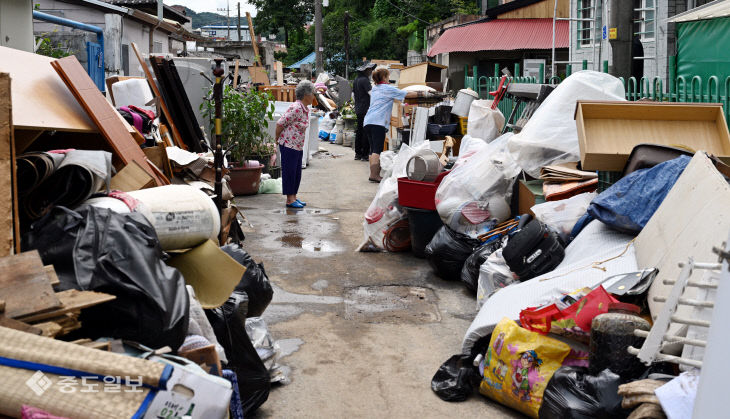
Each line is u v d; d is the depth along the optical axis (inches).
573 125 257.6
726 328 77.6
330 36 1966.0
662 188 184.7
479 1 1542.8
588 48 641.0
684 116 220.7
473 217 258.7
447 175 270.8
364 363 184.1
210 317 146.6
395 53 1829.5
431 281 258.2
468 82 664.4
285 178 392.8
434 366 182.5
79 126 170.7
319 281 256.8
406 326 211.8
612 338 135.0
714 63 343.3
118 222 126.3
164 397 97.0
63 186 141.1
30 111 156.3
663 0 490.0
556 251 198.1
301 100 388.2
